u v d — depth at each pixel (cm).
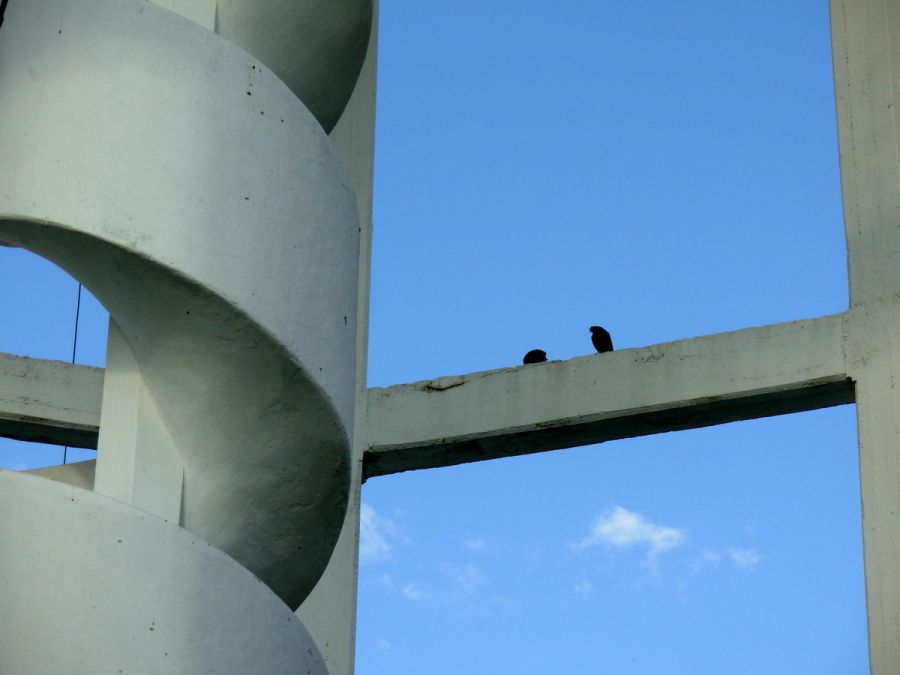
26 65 1170
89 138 1143
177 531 1086
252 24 1327
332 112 1427
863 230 1620
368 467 1723
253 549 1201
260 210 1162
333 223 1210
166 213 1133
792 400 1617
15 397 1741
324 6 1345
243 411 1165
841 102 1672
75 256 1144
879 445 1538
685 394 1628
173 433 1180
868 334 1583
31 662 1044
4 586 1056
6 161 1149
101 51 1165
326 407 1169
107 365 1191
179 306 1135
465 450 1706
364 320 1759
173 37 1174
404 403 1717
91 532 1066
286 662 1116
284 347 1148
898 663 1462
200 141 1157
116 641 1052
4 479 1073
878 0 1702
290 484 1190
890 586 1488
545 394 1680
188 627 1072
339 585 1636
